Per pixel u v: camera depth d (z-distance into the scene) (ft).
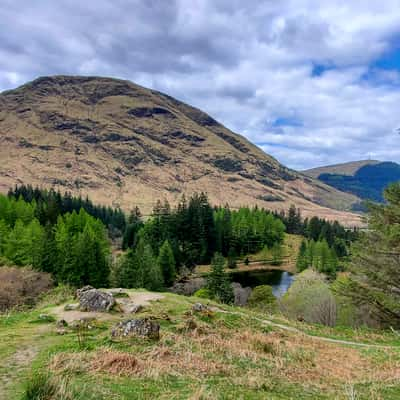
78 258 146.41
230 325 53.52
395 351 49.03
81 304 55.77
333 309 90.89
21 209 220.02
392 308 77.25
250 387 28.53
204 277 220.23
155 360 33.50
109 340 38.32
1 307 94.79
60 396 21.76
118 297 65.36
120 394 24.04
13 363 30.45
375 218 82.17
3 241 169.78
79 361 30.19
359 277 86.69
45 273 128.47
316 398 27.66
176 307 60.49
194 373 31.09
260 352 42.55
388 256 80.43
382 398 28.30
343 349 50.75
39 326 46.24
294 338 53.31
